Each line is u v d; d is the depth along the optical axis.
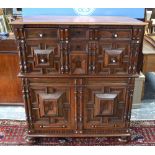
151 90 3.22
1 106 2.78
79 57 1.78
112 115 1.98
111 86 1.89
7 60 2.53
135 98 2.68
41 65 1.79
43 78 1.86
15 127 2.39
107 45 1.74
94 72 1.83
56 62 1.79
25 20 1.78
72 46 1.74
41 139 2.18
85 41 1.72
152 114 2.63
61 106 1.95
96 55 1.77
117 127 2.06
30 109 1.97
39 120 2.02
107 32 1.70
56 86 1.89
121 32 1.71
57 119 2.01
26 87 1.89
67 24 1.65
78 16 2.20
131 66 1.82
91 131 2.07
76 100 1.93
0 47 2.46
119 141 2.15
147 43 2.72
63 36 1.70
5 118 2.54
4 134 2.28
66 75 1.83
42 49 1.75
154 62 2.50
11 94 2.71
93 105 1.95
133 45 1.75
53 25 1.67
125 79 1.87
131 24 1.67
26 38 1.72
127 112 2.00
